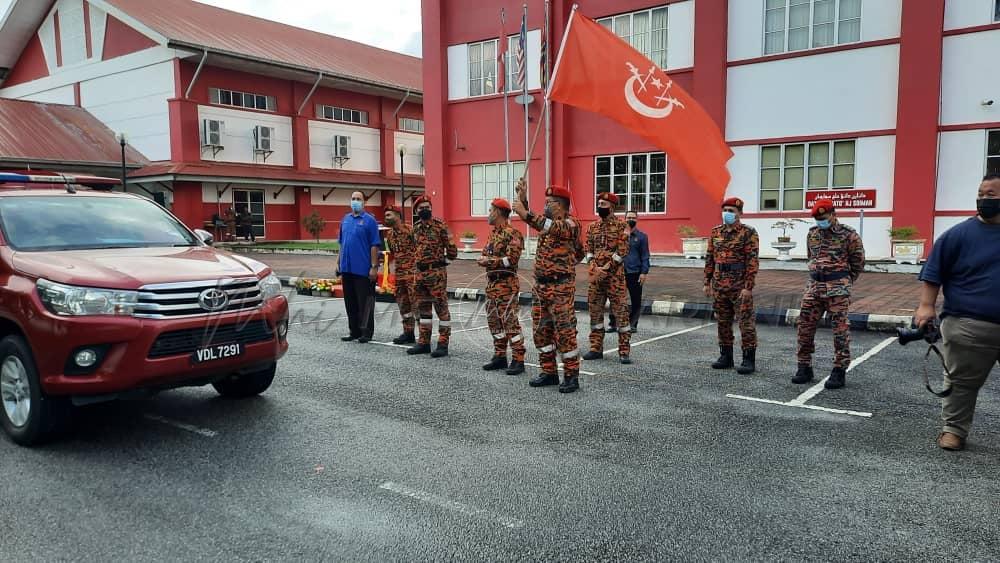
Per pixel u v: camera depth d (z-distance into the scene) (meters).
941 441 5.02
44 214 5.86
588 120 20.44
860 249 6.61
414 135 38.41
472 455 4.86
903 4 15.68
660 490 4.25
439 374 7.36
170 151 28.31
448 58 22.77
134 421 5.63
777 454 4.88
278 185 31.66
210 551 3.49
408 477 4.45
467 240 21.72
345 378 7.15
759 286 13.47
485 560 3.41
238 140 30.16
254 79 30.67
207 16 32.84
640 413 5.89
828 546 3.54
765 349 8.68
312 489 4.25
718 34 17.92
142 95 29.12
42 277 4.89
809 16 16.98
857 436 5.26
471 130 22.53
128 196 6.70
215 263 5.55
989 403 6.09
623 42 7.50
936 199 15.87
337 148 34.19
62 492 4.21
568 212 6.70
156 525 3.77
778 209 17.83
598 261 7.88
